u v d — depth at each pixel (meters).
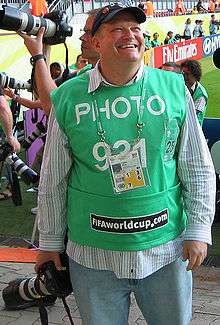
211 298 3.61
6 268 4.13
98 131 1.92
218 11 31.67
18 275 4.00
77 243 2.07
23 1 14.05
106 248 2.00
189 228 2.05
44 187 2.10
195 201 2.04
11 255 4.38
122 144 1.92
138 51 1.92
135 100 1.93
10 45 9.26
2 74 3.71
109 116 1.92
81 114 1.94
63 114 1.97
